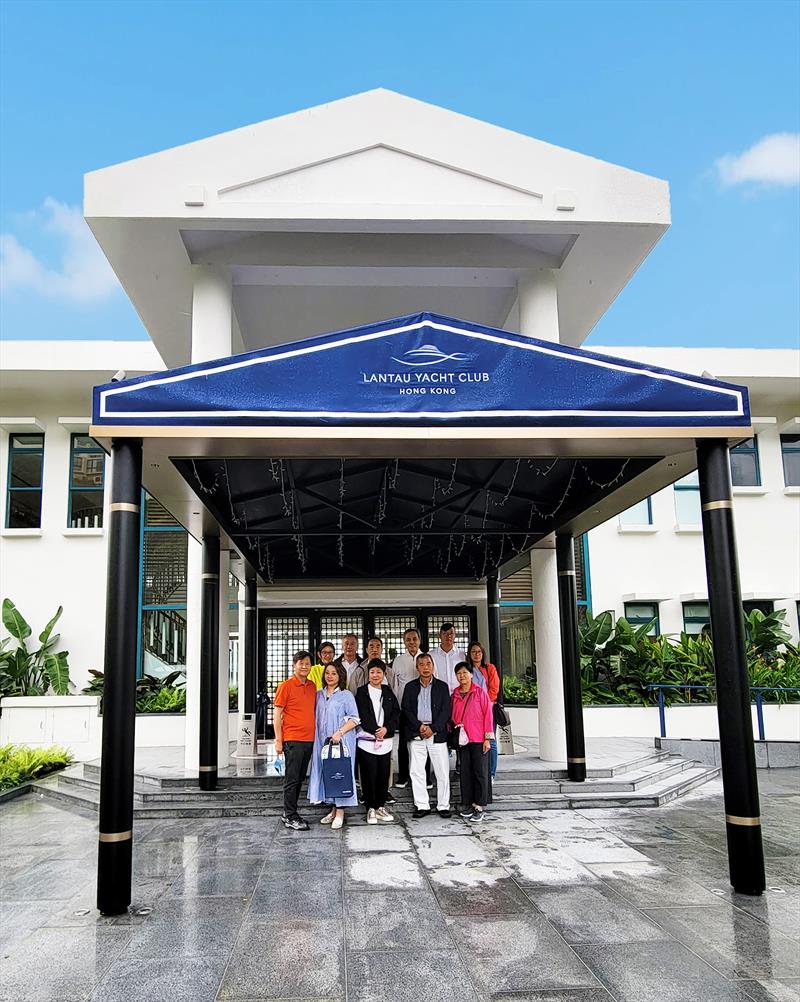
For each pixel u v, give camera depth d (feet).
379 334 20.65
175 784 32.24
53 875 22.52
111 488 19.67
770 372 59.98
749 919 17.46
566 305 36.91
